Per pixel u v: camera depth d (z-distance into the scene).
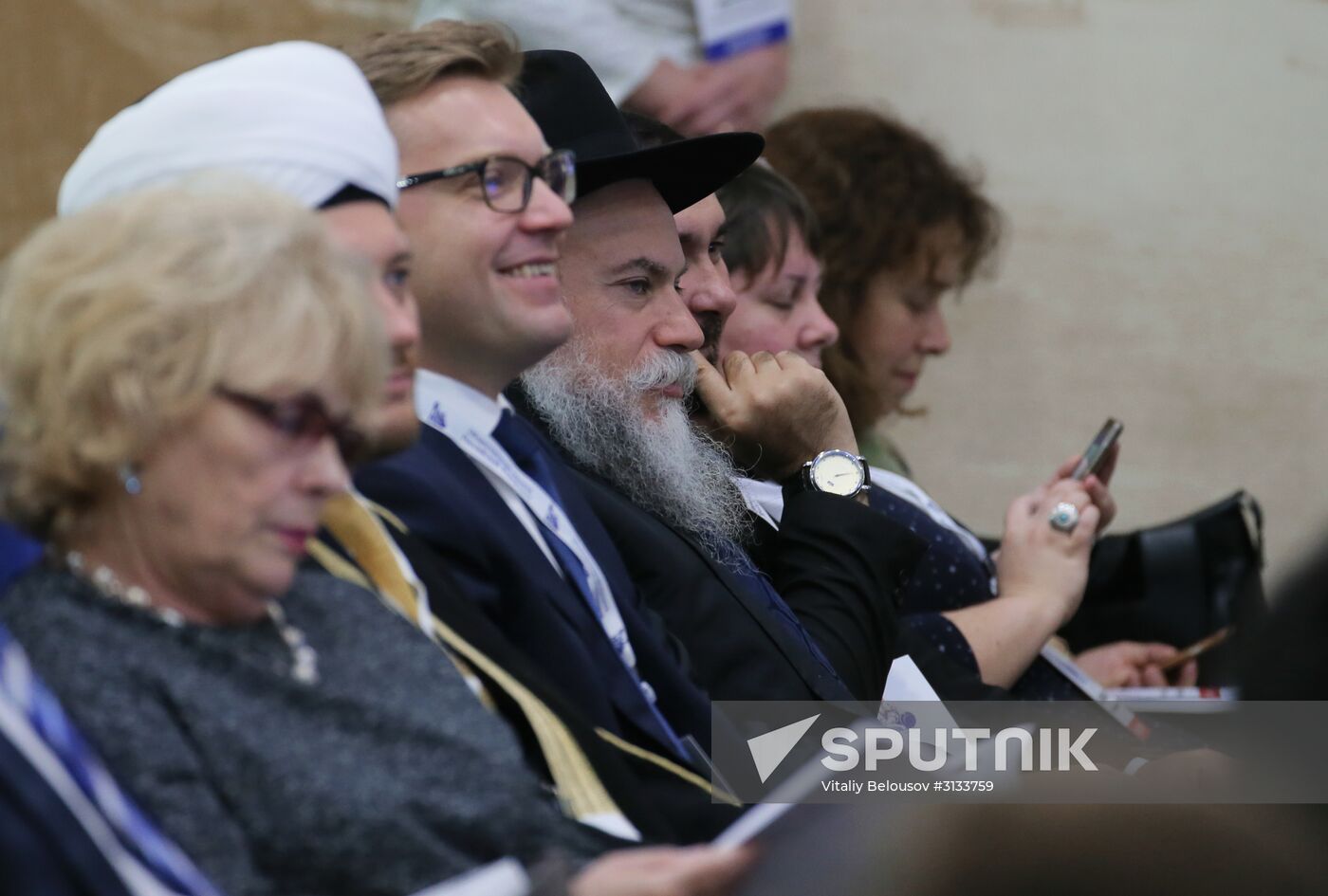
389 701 7.74
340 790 7.12
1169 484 26.36
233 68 8.77
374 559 8.73
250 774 6.99
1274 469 26.47
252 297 6.84
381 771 7.35
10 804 6.25
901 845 6.20
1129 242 26.23
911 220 18.39
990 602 15.29
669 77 19.25
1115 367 26.25
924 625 14.89
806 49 24.77
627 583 11.21
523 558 10.13
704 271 14.21
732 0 19.34
